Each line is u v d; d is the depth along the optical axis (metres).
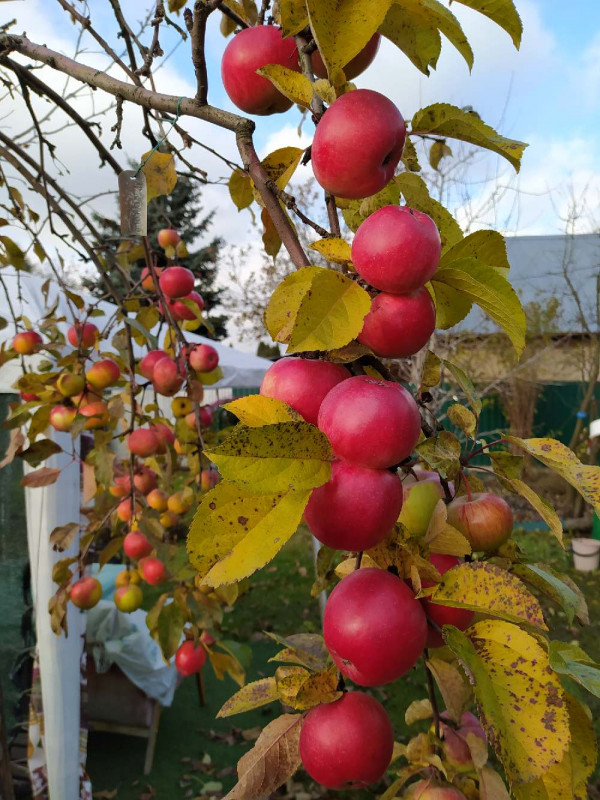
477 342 11.18
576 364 11.92
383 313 0.69
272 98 0.94
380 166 0.71
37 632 2.88
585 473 0.72
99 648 4.09
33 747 2.94
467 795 0.92
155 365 2.20
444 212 0.92
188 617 2.19
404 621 0.68
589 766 0.72
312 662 0.96
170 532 2.51
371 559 0.78
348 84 0.92
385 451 0.62
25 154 2.07
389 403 0.62
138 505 2.36
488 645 0.64
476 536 0.88
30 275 3.14
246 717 4.83
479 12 0.78
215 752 4.38
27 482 2.27
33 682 2.97
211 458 0.55
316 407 0.70
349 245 0.72
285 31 0.80
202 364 2.31
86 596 2.23
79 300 2.34
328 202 0.77
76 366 2.23
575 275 13.95
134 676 4.07
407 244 0.65
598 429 6.63
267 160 0.91
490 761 3.41
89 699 4.16
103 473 2.16
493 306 0.72
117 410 2.16
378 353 0.72
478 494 0.93
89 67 1.24
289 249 0.76
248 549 0.57
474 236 0.81
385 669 0.68
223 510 0.58
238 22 1.01
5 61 1.72
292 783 3.87
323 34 0.70
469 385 0.90
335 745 0.75
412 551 0.72
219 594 2.21
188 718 4.82
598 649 5.32
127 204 1.44
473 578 0.69
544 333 11.29
